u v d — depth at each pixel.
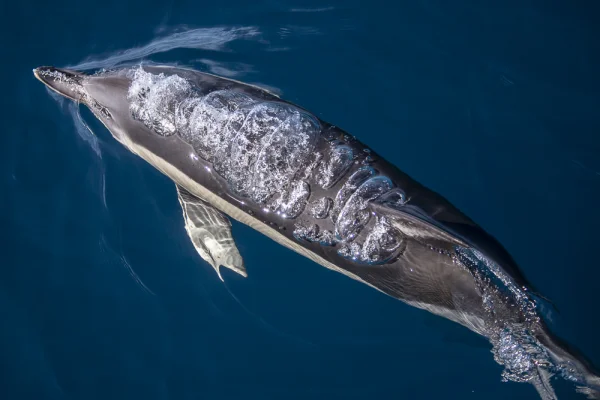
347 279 7.21
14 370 7.07
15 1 9.43
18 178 8.21
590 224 7.18
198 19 9.27
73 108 8.62
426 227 5.59
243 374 6.95
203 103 7.11
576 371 5.85
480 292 5.99
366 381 6.76
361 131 8.11
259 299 7.28
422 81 8.38
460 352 6.72
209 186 7.16
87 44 9.16
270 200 6.60
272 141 6.60
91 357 7.15
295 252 7.36
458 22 8.74
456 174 7.71
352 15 8.95
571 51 8.39
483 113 8.05
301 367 6.91
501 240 7.20
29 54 9.08
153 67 8.12
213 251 7.53
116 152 8.28
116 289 7.51
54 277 7.61
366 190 6.22
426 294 6.22
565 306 6.72
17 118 8.61
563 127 7.82
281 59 8.77
